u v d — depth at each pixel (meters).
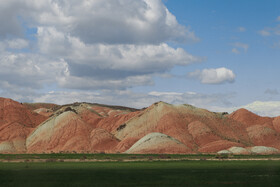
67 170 108.19
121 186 73.25
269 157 189.62
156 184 76.44
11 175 92.56
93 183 77.50
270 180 84.06
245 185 75.25
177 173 100.31
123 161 155.88
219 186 73.88
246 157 187.12
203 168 117.81
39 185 73.75
